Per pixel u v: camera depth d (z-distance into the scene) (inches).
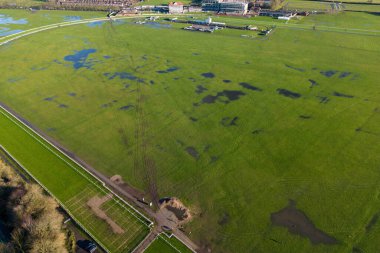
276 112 3540.8
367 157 2802.7
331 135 3117.6
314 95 3887.8
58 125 3385.8
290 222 2219.5
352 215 2250.2
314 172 2652.6
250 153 2901.1
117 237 2117.4
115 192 2486.5
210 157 2861.7
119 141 3105.3
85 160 2847.0
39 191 2304.4
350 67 4680.1
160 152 2940.5
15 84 4352.9
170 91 4077.3
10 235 2063.2
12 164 2795.3
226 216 2277.3
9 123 3420.3
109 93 4057.6
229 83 4269.2
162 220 2244.1
